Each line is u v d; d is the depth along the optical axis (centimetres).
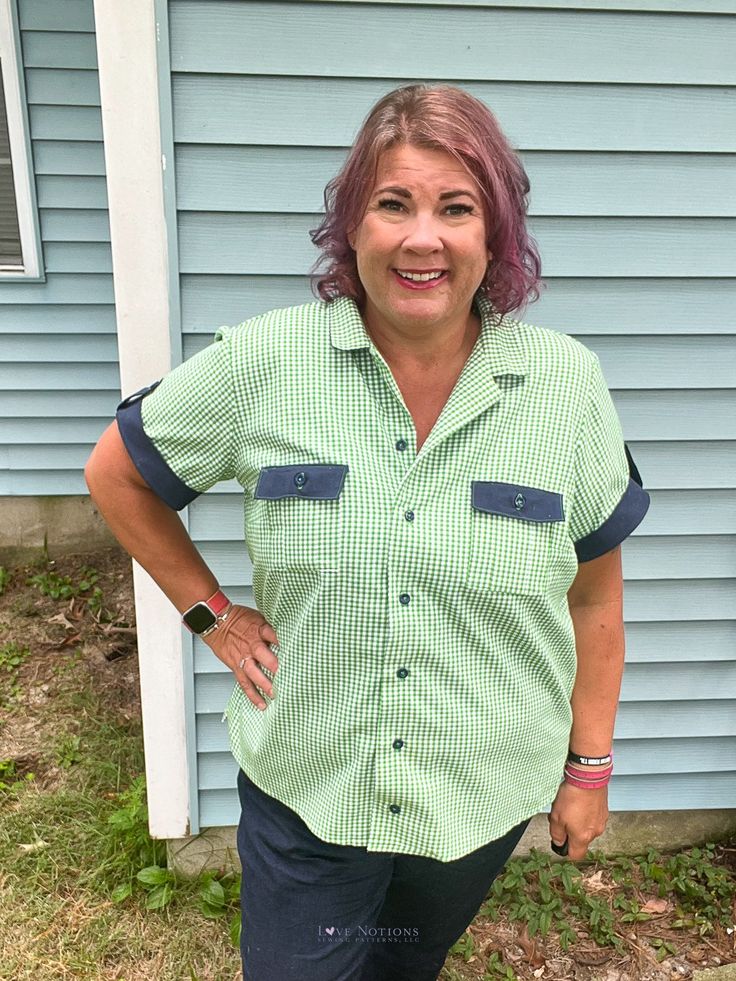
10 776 277
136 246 187
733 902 236
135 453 123
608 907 236
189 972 210
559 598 120
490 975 214
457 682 115
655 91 188
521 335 118
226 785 232
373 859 126
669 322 206
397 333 115
